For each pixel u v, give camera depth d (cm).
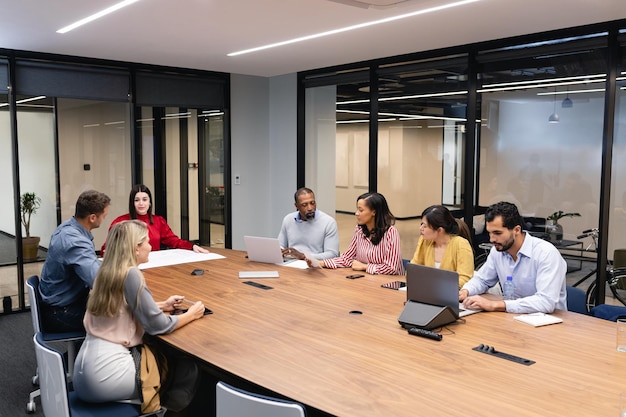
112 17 405
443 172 632
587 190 513
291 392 192
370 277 382
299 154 705
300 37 473
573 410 176
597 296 457
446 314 263
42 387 231
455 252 349
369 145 615
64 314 329
